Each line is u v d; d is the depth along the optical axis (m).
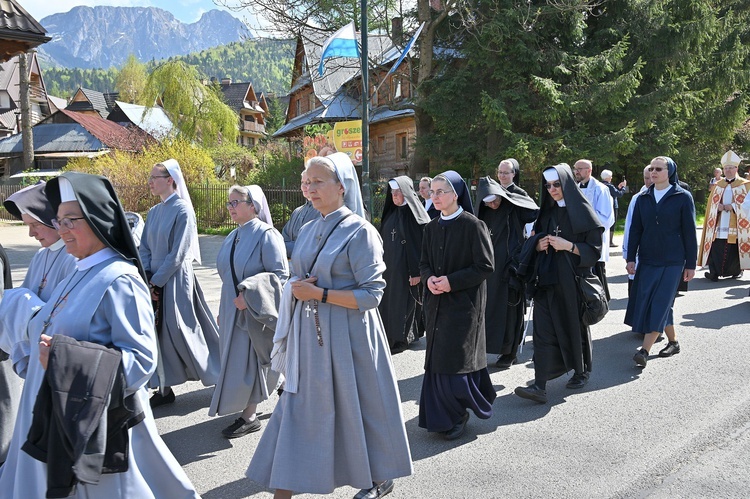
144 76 72.31
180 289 5.18
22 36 9.20
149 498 2.67
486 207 6.56
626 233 8.02
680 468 4.01
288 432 3.24
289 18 20.86
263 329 4.56
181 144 24.75
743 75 23.97
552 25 20.09
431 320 4.50
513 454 4.27
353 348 3.29
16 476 2.66
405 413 5.12
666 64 21.61
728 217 11.05
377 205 18.09
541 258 5.31
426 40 21.67
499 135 20.83
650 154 21.78
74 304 2.59
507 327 6.23
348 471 3.27
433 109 20.28
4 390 3.68
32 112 56.00
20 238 19.77
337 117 30.22
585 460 4.15
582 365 5.28
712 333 7.41
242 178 28.94
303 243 3.45
